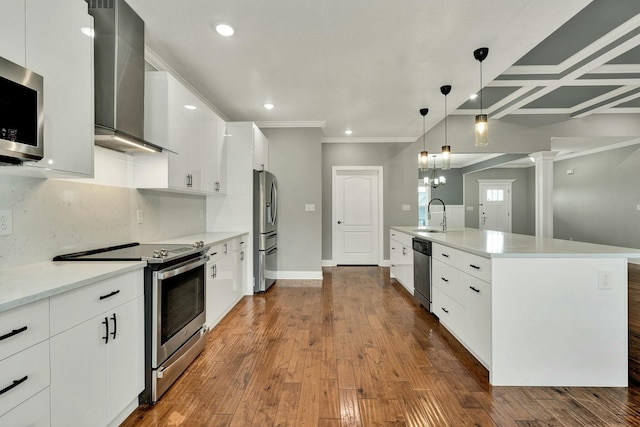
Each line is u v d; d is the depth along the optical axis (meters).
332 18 2.19
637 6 2.35
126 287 1.61
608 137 5.54
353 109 4.19
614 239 6.54
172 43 2.52
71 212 1.90
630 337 2.32
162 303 1.82
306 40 2.48
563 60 3.22
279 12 2.12
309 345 2.54
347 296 3.99
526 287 1.94
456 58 2.75
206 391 1.90
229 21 2.23
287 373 2.10
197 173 3.02
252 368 2.17
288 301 3.78
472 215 9.45
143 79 2.19
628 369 2.01
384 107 4.11
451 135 5.67
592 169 7.08
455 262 2.55
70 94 1.52
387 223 6.07
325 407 1.74
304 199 4.90
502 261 1.95
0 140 1.14
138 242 2.57
